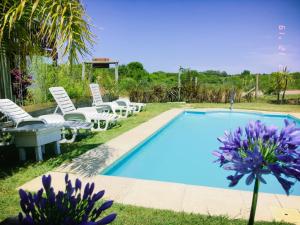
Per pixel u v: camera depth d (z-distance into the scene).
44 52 4.30
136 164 6.30
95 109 8.73
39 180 3.84
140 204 3.19
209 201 3.31
